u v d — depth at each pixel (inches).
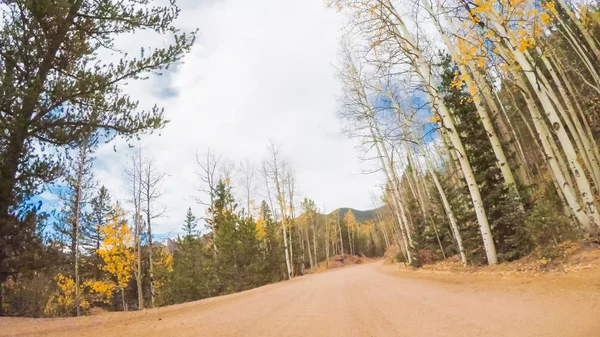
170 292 1214.9
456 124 671.1
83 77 462.3
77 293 898.7
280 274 1467.8
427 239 942.4
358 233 3991.1
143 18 492.1
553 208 439.2
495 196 565.6
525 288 298.2
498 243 560.1
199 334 251.4
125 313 427.2
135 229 1073.5
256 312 361.1
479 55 425.7
